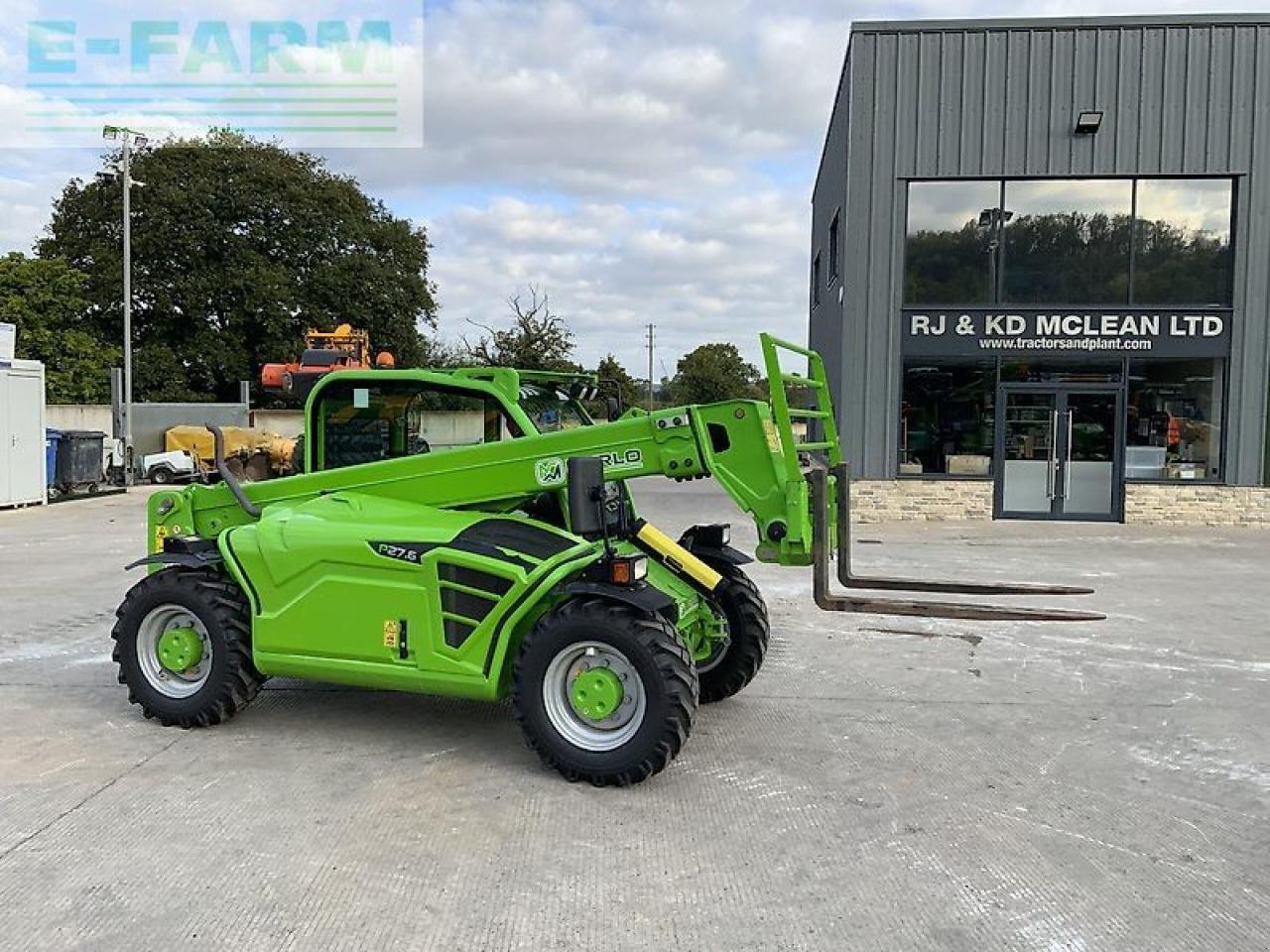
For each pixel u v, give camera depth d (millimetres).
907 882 3609
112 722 5371
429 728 5293
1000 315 15039
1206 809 4312
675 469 4875
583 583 4496
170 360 37250
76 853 3773
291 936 3191
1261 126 14477
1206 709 5754
